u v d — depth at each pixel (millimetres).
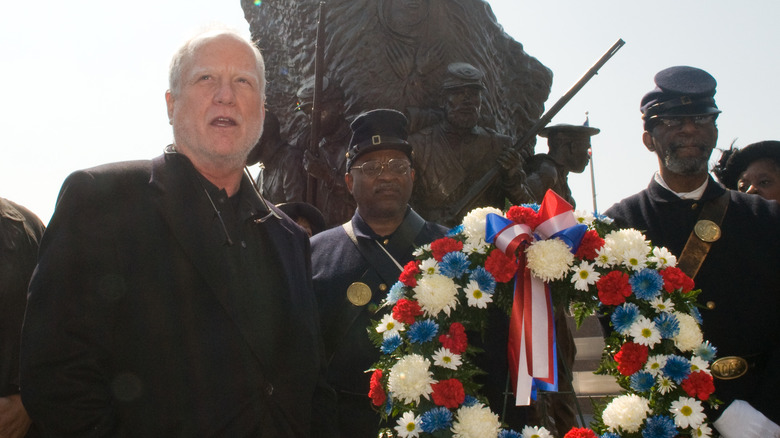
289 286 2479
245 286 2330
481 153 6602
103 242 2139
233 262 2324
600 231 2881
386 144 3518
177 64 2396
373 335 2959
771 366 2971
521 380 2662
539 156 7297
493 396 2961
